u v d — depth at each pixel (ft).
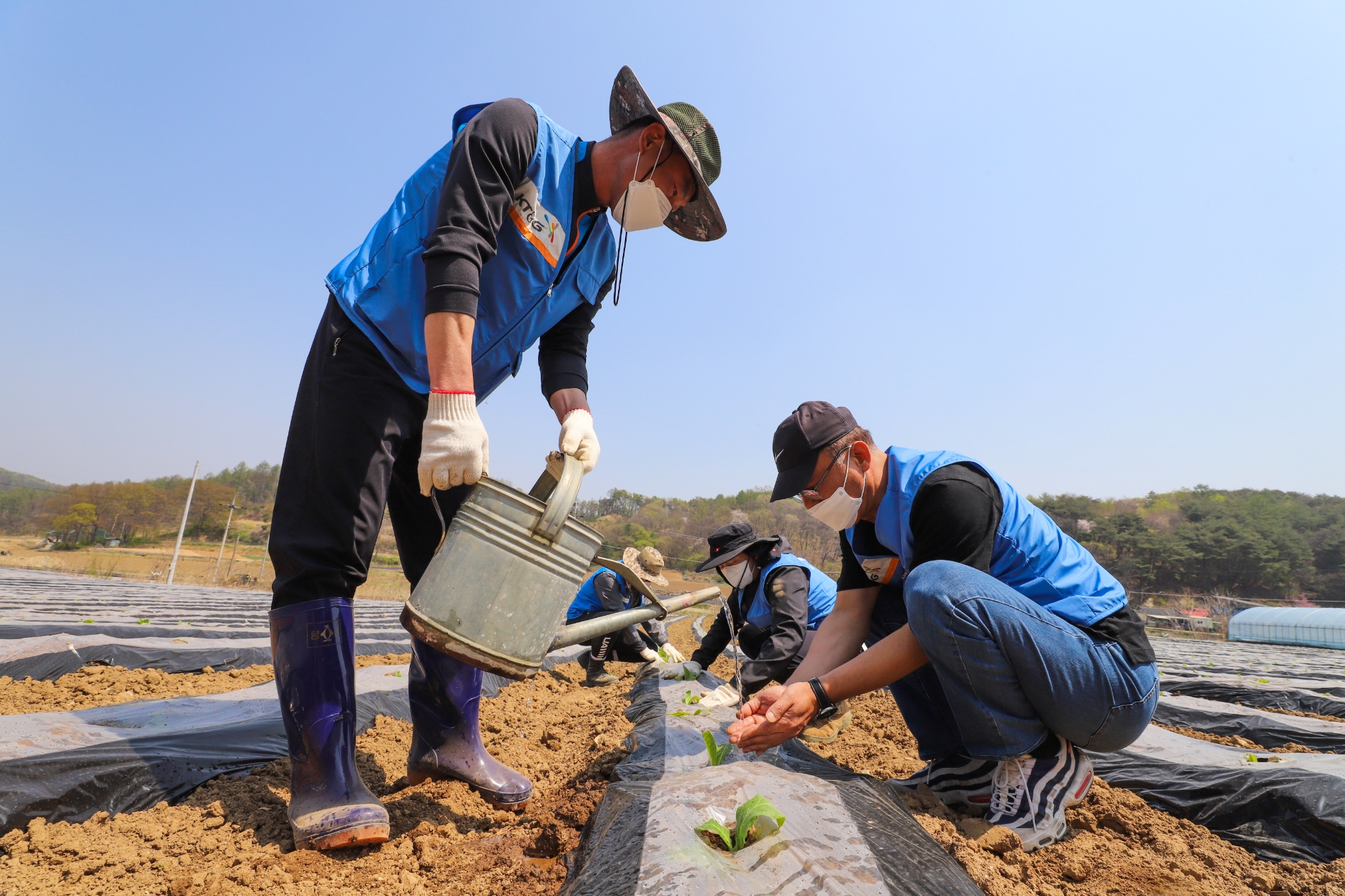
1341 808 6.35
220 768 7.16
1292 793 6.72
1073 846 6.05
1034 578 6.45
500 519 5.28
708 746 6.77
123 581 62.49
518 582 5.26
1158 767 8.27
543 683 17.61
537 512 5.36
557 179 6.68
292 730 5.64
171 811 6.17
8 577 43.16
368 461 5.91
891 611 8.10
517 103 6.42
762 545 13.24
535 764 9.07
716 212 7.80
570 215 6.86
